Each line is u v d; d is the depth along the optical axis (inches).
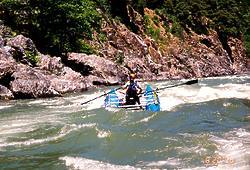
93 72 1099.3
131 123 456.8
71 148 357.4
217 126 426.0
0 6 1143.0
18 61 912.3
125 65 1407.5
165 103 619.5
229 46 2319.1
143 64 1503.4
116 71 1138.0
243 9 2517.2
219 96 698.2
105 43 1466.5
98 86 1018.1
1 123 493.0
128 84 604.7
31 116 546.9
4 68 767.1
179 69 1759.4
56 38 1160.8
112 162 311.1
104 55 1358.3
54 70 952.9
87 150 347.9
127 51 1549.0
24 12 1149.7
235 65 2292.1
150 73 1497.3
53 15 1156.5
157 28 1913.1
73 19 1188.5
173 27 2001.7
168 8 2075.5
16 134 421.7
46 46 1163.9
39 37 1164.5
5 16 1142.3
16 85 757.3
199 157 307.9
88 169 293.4
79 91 877.8
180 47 1937.7
